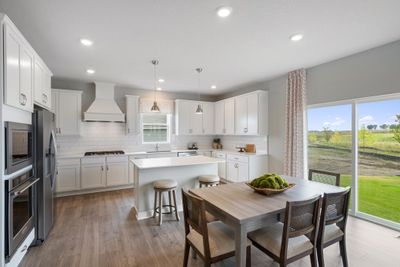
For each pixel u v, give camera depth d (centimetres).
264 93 460
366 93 296
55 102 429
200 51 296
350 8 195
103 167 454
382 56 278
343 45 277
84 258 219
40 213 243
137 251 232
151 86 515
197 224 164
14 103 181
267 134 465
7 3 184
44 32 238
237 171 482
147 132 564
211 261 157
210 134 619
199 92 595
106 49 287
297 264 211
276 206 170
